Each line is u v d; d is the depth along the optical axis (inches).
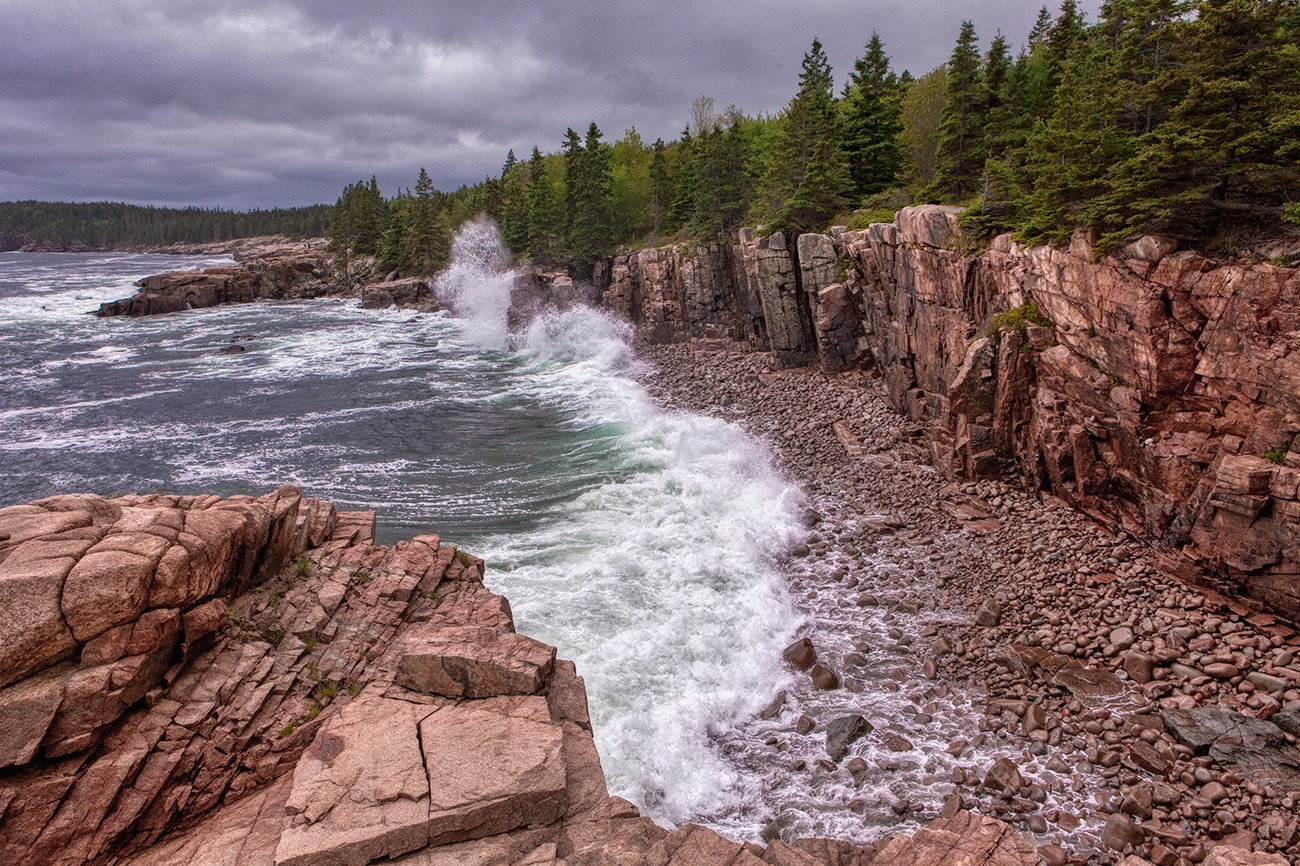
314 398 1732.3
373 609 544.1
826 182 1770.4
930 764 563.8
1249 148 730.8
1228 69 745.0
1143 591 733.9
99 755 380.5
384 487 1125.7
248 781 412.5
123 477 1181.7
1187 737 553.0
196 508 511.5
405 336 2657.5
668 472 1157.7
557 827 367.6
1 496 1101.1
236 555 499.5
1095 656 663.8
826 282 1610.5
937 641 705.0
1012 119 1605.6
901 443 1186.6
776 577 843.4
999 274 1041.5
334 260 4574.3
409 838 344.8
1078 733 582.9
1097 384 856.3
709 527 958.4
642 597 788.6
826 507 1016.9
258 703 445.1
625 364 2071.9
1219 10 717.3
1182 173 762.8
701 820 525.7
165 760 392.5
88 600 386.3
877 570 847.7
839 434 1257.4
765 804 537.6
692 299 2134.6
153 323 2967.5
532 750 390.6
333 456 1289.4
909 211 1243.8
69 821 352.8
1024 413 976.3
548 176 3978.8
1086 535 844.0
